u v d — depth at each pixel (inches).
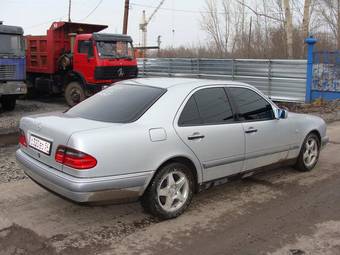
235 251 162.1
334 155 314.8
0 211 198.5
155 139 179.3
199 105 201.0
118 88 215.0
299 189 234.1
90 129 172.1
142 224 186.2
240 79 743.7
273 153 235.5
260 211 201.9
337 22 1067.3
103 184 166.2
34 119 196.9
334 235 175.9
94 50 619.2
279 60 679.1
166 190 186.9
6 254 158.6
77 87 658.8
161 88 199.6
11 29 571.2
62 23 681.6
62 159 170.7
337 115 534.0
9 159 309.0
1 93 563.2
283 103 686.5
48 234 175.5
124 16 1059.9
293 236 174.9
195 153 193.3
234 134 209.6
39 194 221.6
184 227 183.5
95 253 160.1
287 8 782.5
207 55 1296.8
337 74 618.8
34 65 730.2
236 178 220.2
